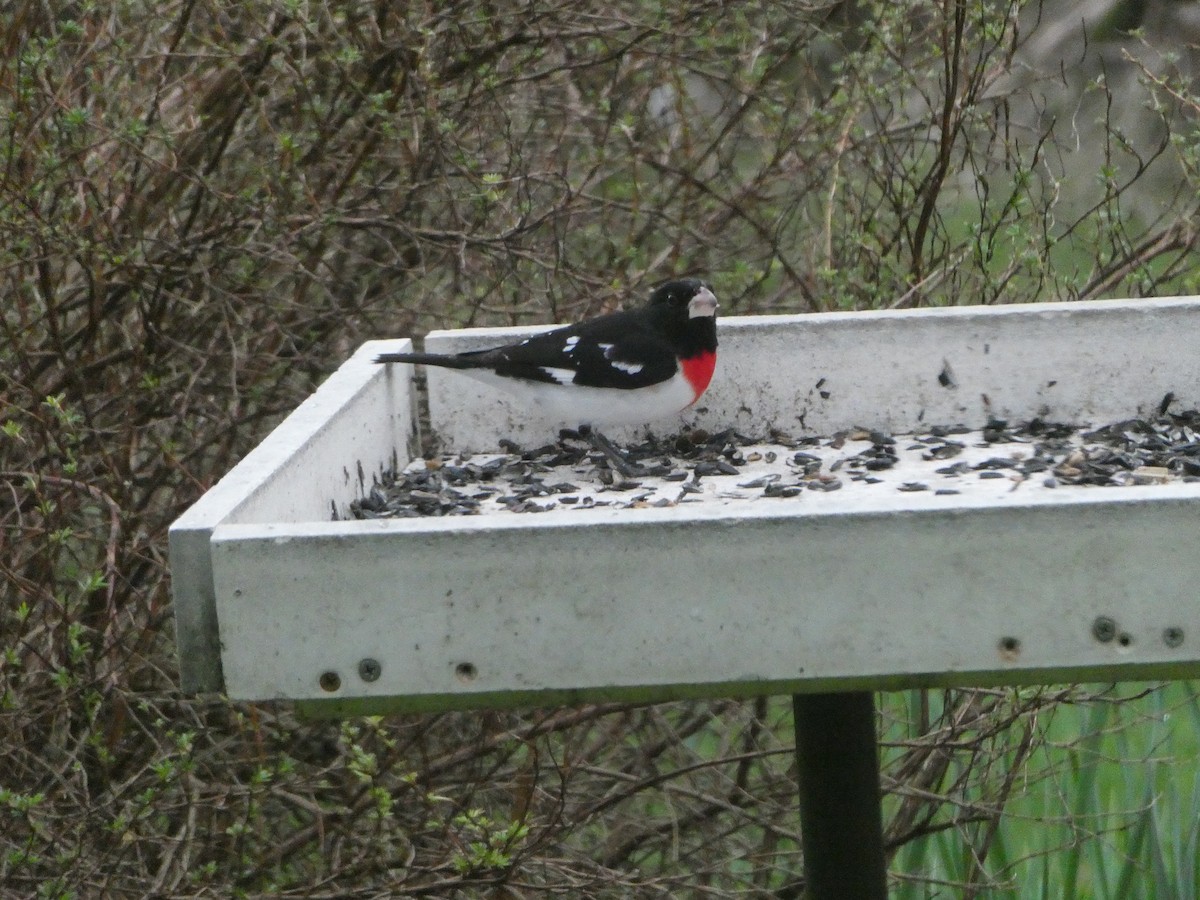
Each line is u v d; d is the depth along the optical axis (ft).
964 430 25.07
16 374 34.42
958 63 33.53
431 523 16.26
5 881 28.76
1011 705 29.19
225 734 34.96
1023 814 33.09
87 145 31.07
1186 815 29.27
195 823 30.86
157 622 31.24
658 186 39.09
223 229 33.06
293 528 16.31
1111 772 33.78
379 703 16.75
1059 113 38.52
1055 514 15.71
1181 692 37.50
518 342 26.02
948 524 15.80
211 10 32.68
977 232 35.35
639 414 24.44
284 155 32.78
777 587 16.02
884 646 16.14
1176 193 34.42
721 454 24.62
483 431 25.70
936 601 15.99
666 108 40.22
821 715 21.20
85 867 27.89
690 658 16.25
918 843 29.94
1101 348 24.70
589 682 16.33
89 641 29.37
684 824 34.65
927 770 31.60
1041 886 29.71
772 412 25.32
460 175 35.12
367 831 33.01
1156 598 15.87
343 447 21.88
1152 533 15.71
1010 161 36.37
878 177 36.83
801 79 39.55
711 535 15.90
